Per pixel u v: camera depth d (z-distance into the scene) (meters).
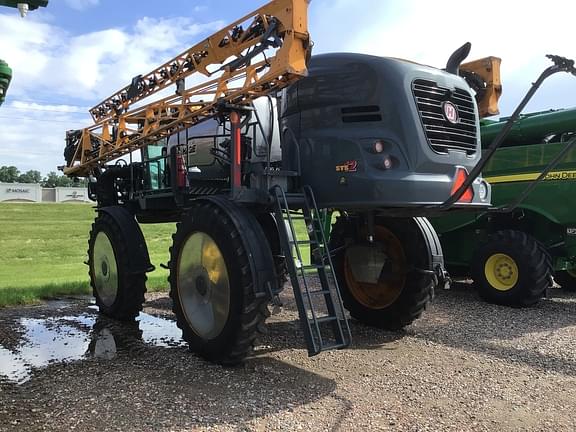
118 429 3.39
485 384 4.30
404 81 4.60
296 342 5.49
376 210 5.11
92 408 3.73
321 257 4.56
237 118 4.86
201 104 5.29
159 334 5.89
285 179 4.89
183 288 5.06
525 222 8.16
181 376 4.42
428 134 4.64
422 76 4.74
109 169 7.35
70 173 7.89
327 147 4.75
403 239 5.83
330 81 4.84
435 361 4.90
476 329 6.12
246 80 4.73
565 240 7.66
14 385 4.21
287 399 3.93
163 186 6.39
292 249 4.41
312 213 4.75
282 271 5.07
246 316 4.39
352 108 4.71
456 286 9.29
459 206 4.82
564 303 7.84
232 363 4.61
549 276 7.36
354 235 6.23
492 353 5.16
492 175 8.12
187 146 5.91
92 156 7.30
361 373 4.54
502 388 4.21
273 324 6.27
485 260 7.73
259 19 4.63
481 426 3.52
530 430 3.47
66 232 20.86
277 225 4.50
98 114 7.26
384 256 6.01
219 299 4.63
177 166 5.66
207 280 4.77
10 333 5.90
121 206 6.95
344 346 4.34
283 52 4.34
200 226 4.75
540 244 7.44
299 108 5.02
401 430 3.43
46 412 3.66
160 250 15.67
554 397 4.04
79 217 27.12
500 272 7.61
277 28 4.43
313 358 4.96
